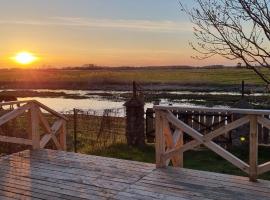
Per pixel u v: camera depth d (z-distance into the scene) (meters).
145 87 44.75
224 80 45.12
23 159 6.51
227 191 4.79
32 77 64.38
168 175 5.44
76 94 40.66
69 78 61.16
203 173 5.48
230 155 5.25
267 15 4.66
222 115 9.88
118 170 5.76
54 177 5.50
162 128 5.72
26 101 7.07
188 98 30.38
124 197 4.68
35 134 7.28
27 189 5.02
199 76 52.19
